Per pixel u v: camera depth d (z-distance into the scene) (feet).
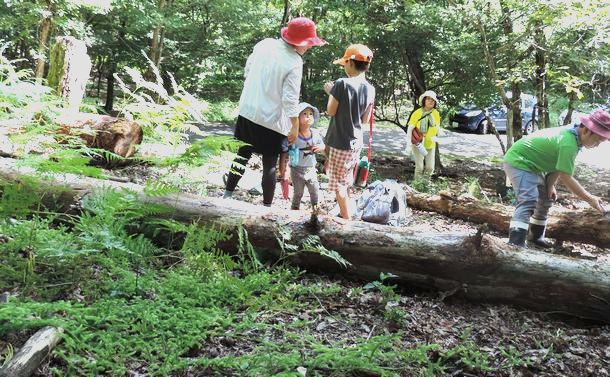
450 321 12.81
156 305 10.80
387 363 10.26
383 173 39.40
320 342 10.48
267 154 18.02
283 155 22.75
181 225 13.35
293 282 13.79
